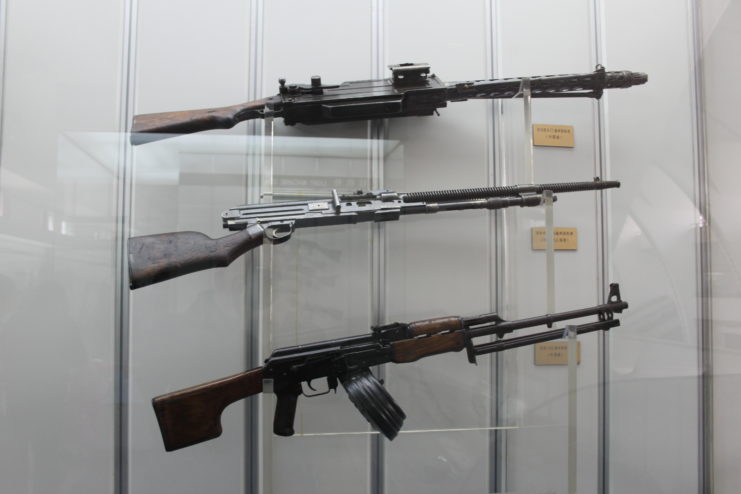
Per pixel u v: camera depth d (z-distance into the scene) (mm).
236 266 1116
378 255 1140
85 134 1100
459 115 1185
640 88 1248
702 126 1252
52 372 1055
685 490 1189
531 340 1034
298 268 1111
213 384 897
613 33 1242
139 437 1069
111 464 1058
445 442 1140
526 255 1168
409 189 1155
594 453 1182
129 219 1096
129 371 1076
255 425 1101
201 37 1147
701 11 1264
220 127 1014
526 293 1161
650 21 1257
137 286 830
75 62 1106
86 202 1090
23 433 1036
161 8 1142
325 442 1113
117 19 1128
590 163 1223
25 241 1067
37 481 1031
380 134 1159
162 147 1114
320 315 1110
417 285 1144
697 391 1211
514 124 1194
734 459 1201
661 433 1199
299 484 1098
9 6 1092
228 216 957
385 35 1188
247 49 1156
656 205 1229
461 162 1175
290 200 1111
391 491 1120
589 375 1193
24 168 1076
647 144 1238
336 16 1183
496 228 1169
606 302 1197
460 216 1166
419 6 1203
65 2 1109
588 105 1234
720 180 1246
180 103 1129
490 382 1150
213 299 1105
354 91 1037
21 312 1055
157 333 1089
